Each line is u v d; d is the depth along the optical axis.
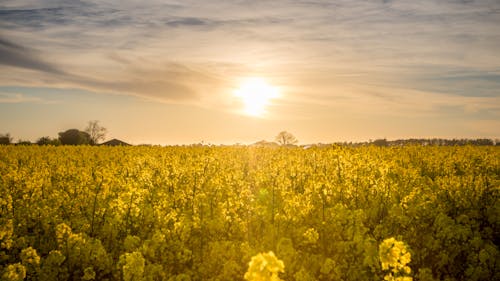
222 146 41.50
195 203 12.26
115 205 11.13
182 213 11.38
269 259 4.66
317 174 16.44
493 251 8.61
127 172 19.39
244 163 26.22
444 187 13.52
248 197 13.66
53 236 10.12
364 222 11.59
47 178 16.52
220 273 8.83
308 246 9.98
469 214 11.42
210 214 11.73
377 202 12.31
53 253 8.19
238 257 9.16
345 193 13.08
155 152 35.41
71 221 10.61
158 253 9.06
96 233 10.38
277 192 14.22
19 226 10.43
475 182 13.45
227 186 15.07
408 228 10.29
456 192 12.47
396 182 15.26
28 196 12.50
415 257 9.07
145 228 10.70
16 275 7.11
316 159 20.81
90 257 8.61
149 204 12.05
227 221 10.72
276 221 10.48
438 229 9.62
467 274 8.33
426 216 10.52
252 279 4.64
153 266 8.16
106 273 8.74
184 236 9.64
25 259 7.94
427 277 8.00
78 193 13.48
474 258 8.62
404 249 5.95
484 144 45.19
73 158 28.94
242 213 12.05
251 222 11.31
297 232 10.10
